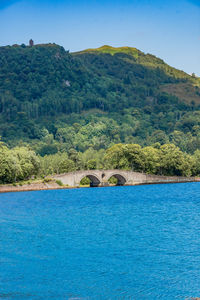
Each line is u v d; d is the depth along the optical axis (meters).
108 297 58.84
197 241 88.44
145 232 98.44
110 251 80.81
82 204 156.38
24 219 119.00
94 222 113.56
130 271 68.50
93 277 66.19
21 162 196.00
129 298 57.97
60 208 144.75
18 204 154.12
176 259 75.12
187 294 59.31
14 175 189.75
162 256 77.12
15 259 75.38
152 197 183.88
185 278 65.31
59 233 97.62
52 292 60.47
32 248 83.31
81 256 77.38
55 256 77.44
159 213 131.50
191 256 76.75
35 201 164.62
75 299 58.00
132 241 88.81
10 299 58.09
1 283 63.56
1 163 180.38
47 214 129.62
